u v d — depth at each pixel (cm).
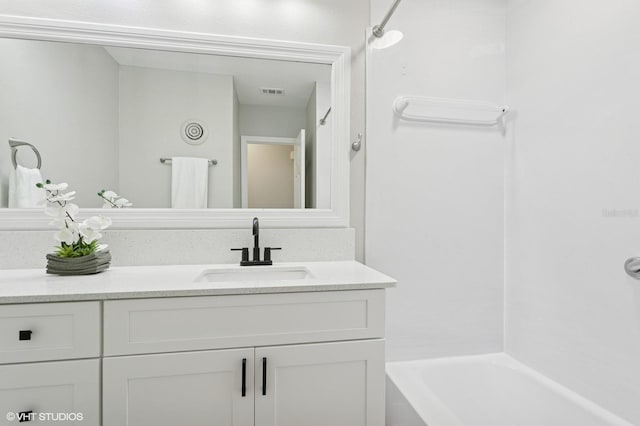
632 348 118
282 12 155
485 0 177
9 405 88
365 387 108
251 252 149
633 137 118
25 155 134
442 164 172
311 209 158
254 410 101
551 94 151
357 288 108
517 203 170
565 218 144
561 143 146
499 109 171
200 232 144
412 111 168
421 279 170
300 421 104
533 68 161
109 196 141
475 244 176
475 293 176
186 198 147
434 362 168
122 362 93
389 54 166
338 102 159
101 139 141
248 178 152
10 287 97
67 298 90
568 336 142
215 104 150
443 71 171
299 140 157
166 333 96
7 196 132
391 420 148
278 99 155
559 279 147
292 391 103
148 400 95
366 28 164
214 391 98
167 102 146
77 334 91
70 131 138
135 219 141
